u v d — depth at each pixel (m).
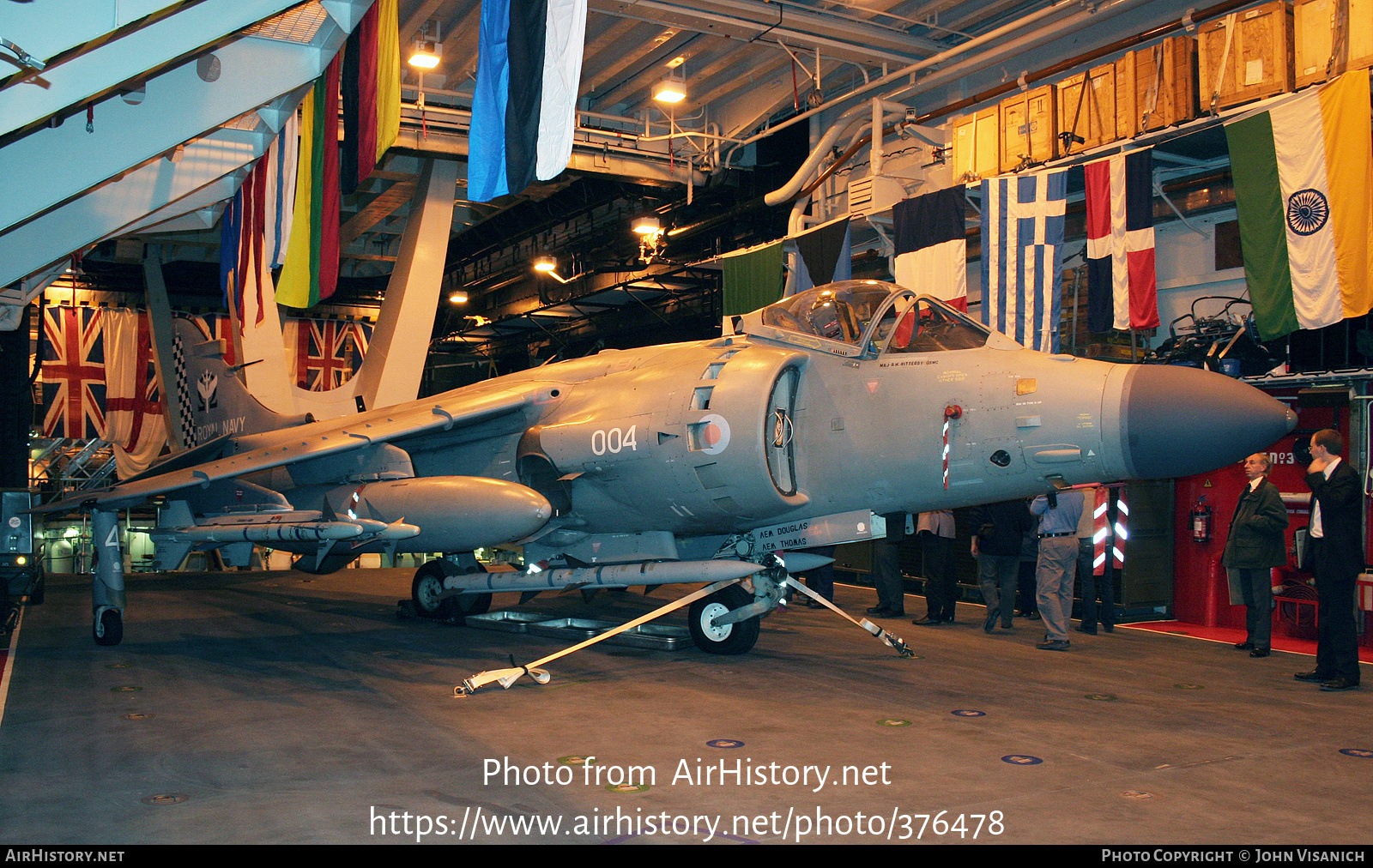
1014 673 6.43
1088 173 9.23
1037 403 6.02
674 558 7.19
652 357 7.58
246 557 8.05
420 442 8.49
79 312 19.31
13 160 5.27
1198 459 5.68
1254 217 8.03
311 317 21.94
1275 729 4.94
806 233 12.45
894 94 12.56
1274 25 8.09
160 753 4.41
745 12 11.29
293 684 6.09
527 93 4.93
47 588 12.29
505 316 21.83
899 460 6.40
